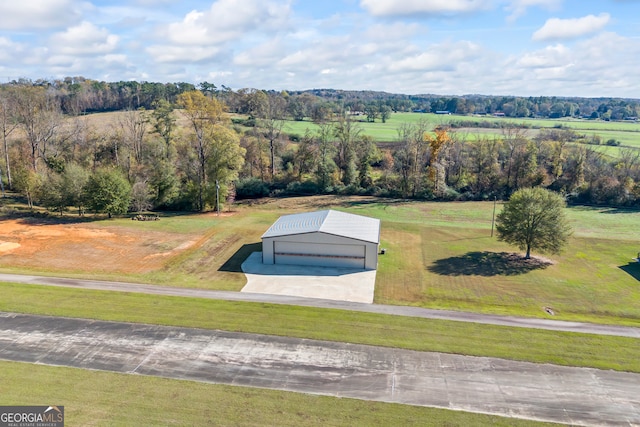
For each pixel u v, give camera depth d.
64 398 17.53
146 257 35.53
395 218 50.34
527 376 19.38
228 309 25.59
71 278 30.38
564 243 34.22
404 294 28.64
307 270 32.72
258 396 17.91
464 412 17.11
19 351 20.89
